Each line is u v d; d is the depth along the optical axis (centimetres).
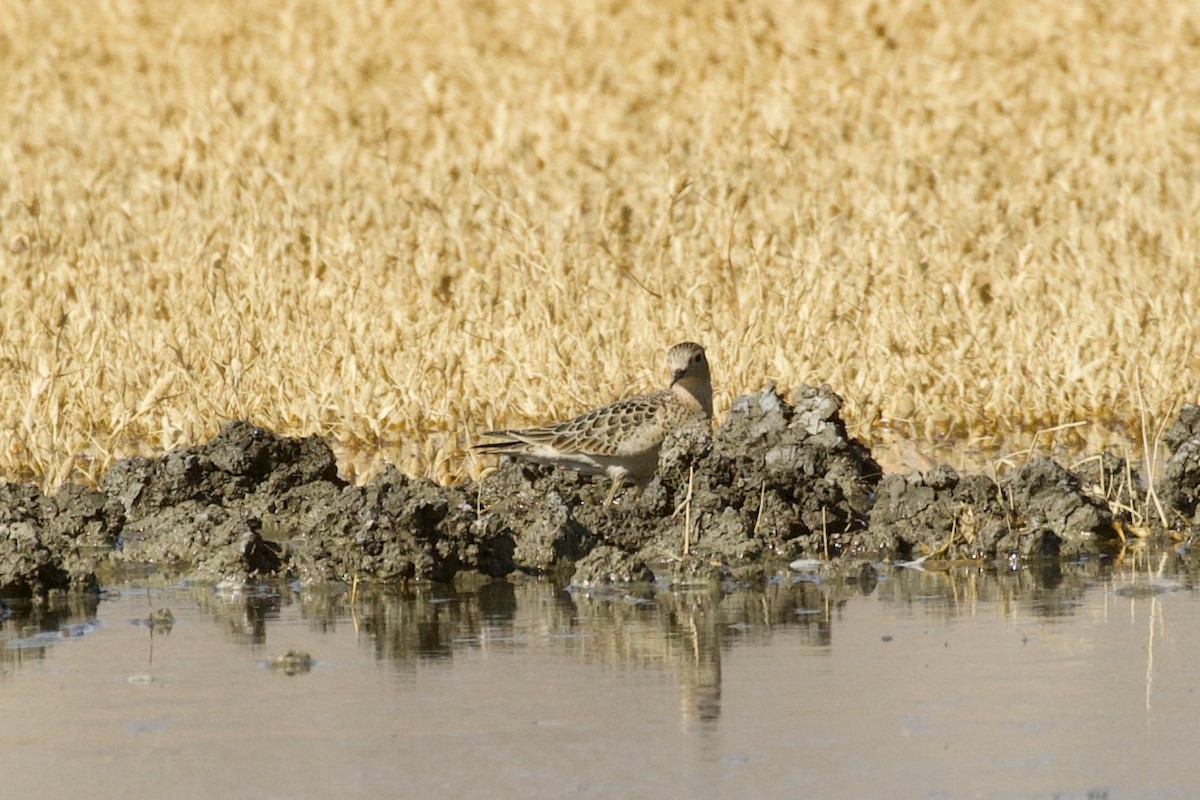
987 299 2306
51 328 1953
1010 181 2944
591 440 1341
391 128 3466
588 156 3153
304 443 1454
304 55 4244
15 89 4050
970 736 754
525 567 1209
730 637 963
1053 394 1825
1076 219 2450
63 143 3434
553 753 740
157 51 4378
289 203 2414
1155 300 2031
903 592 1094
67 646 973
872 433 1747
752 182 2816
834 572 1162
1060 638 940
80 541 1334
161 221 2652
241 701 838
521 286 2127
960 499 1291
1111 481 1333
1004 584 1112
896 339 1973
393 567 1153
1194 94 3572
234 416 1750
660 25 4441
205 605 1095
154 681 883
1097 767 709
